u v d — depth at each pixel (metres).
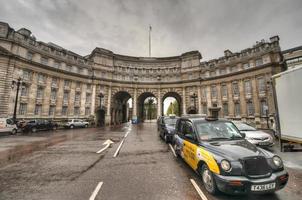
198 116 7.82
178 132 8.35
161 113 48.22
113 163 7.82
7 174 6.34
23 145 12.75
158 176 6.13
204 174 5.09
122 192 4.86
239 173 4.23
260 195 4.68
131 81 48.28
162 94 48.94
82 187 5.18
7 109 26.66
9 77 27.25
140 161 8.14
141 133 21.55
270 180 4.13
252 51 35.50
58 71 35.59
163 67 50.41
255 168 4.25
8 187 5.16
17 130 22.12
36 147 11.88
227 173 4.27
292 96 8.21
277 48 32.16
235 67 38.38
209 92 42.53
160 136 17.52
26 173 6.45
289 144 9.27
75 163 7.83
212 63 42.97
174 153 9.73
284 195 4.69
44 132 23.80
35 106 31.22
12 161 8.20
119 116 53.59
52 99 34.38
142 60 50.47
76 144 13.13
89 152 10.18
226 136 6.09
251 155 4.45
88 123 36.66
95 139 16.03
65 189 5.03
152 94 50.50
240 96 36.62
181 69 48.28
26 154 9.70
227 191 4.18
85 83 41.16
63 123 34.50
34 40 31.95
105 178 5.94
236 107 37.56
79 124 33.88
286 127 8.65
